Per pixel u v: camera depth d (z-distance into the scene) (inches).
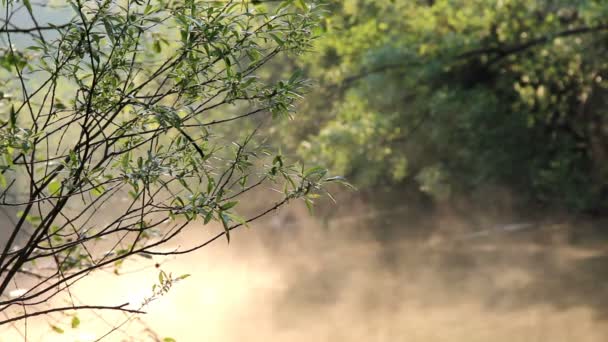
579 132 1978.3
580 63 1840.6
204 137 348.8
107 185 381.7
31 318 598.9
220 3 352.2
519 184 2026.3
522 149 1956.2
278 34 355.9
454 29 1830.7
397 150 1895.9
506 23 1790.1
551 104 1941.4
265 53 380.8
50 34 356.8
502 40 1818.4
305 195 351.9
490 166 1919.3
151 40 388.2
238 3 357.1
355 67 1776.6
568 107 1942.7
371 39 1779.0
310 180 352.8
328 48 1668.3
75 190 341.7
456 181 1951.3
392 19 1754.4
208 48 342.0
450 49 1753.2
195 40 342.3
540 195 2015.3
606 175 1947.6
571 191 1958.7
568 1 1701.5
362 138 1768.0
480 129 1883.6
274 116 349.4
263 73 1295.5
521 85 1943.9
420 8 1802.4
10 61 373.7
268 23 352.8
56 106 353.7
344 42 1713.8
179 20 337.7
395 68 1756.9
